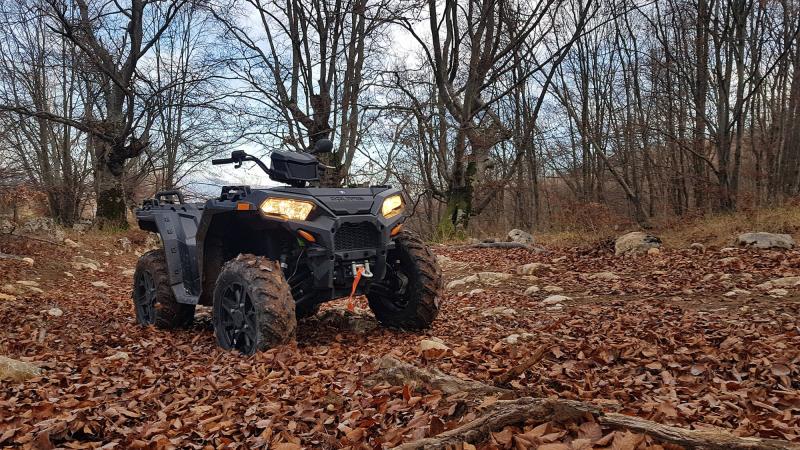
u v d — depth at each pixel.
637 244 10.92
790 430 2.53
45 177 20.67
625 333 4.80
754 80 20.73
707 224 12.51
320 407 3.01
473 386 2.81
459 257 12.66
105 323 6.43
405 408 2.72
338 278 4.54
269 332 4.13
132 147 17.70
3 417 2.99
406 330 5.24
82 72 18.55
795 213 11.65
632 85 24.75
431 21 16.69
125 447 2.65
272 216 4.38
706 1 16.95
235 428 2.84
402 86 17.50
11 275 9.41
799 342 4.14
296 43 16.52
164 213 6.07
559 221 15.84
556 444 1.75
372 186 5.00
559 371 3.63
